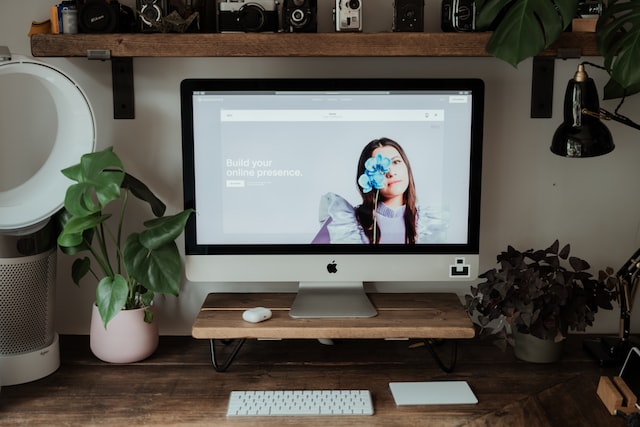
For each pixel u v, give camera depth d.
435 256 1.62
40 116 1.76
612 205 1.83
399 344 1.76
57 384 1.53
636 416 1.29
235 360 1.66
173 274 1.51
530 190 1.82
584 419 1.37
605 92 1.72
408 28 1.57
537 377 1.56
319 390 1.48
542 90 1.77
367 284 1.86
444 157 1.60
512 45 1.48
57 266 1.83
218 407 1.43
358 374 1.58
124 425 1.36
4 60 1.48
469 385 1.52
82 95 1.49
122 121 1.79
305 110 1.58
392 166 1.60
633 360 1.42
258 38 1.53
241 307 1.66
